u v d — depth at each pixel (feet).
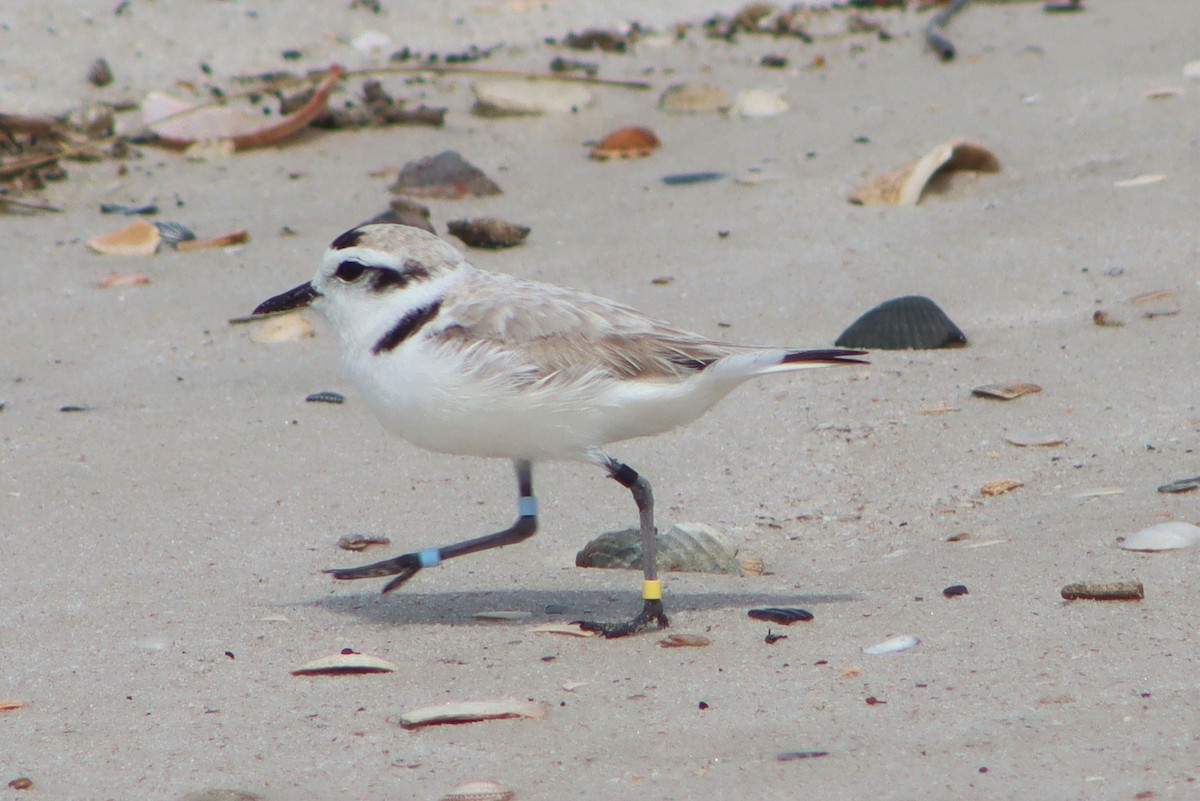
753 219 51.55
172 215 53.21
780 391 38.34
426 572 30.32
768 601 27.78
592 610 27.96
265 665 25.31
